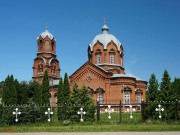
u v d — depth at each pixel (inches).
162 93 1368.1
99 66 2600.9
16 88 1844.2
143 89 2541.8
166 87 1375.5
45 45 2987.2
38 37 3021.7
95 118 1121.4
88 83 2444.6
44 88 2106.3
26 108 1043.9
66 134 748.6
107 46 2632.9
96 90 2389.3
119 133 753.0
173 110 1071.6
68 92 2110.0
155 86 1397.6
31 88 2039.9
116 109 2197.3
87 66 2466.8
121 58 2719.0
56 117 1165.1
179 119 1051.3
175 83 1594.5
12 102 1722.4
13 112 1006.4
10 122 1016.2
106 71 2409.0
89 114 1093.8
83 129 841.5
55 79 2962.6
